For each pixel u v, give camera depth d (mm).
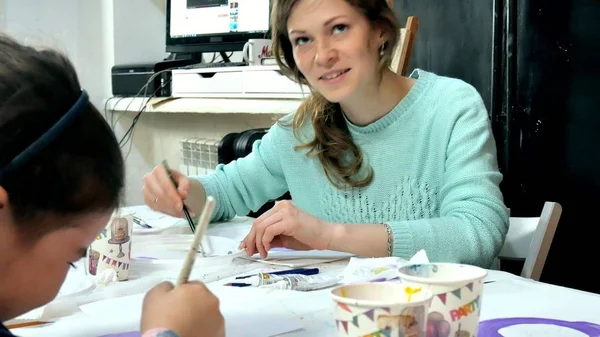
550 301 904
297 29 1297
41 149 592
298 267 1146
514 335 769
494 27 1896
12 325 837
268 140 1607
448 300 679
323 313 867
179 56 3014
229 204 1603
